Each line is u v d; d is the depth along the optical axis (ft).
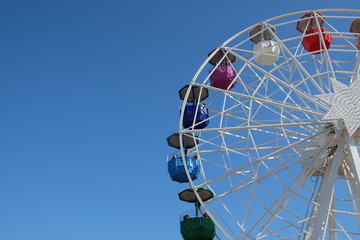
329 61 68.18
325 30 78.38
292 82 71.97
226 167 69.51
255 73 74.64
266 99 70.08
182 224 76.69
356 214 60.70
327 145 65.31
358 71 69.67
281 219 65.16
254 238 63.82
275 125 62.90
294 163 66.18
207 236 75.46
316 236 56.34
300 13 74.69
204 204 67.46
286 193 65.00
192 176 79.61
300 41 71.51
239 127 64.64
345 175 68.95
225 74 82.69
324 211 58.18
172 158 80.53
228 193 67.82
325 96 63.46
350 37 75.05
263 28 76.43
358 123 60.75
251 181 67.56
